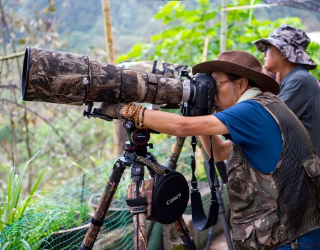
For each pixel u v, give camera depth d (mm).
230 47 5535
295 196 2104
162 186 2170
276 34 3256
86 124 8094
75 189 3322
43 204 2877
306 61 3174
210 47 5473
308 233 2143
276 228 2094
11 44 5742
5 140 6133
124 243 3145
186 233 2531
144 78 2107
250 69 2125
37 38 6039
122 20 10398
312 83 3131
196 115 2203
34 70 1934
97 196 3395
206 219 2340
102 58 6746
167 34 5703
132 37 10078
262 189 2109
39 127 7613
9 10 6031
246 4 5477
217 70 2227
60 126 7301
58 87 1981
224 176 3066
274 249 2125
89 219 3043
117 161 2281
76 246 2734
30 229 2584
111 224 3172
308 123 3102
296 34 3213
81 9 10383
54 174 6910
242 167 2152
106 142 7617
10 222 2611
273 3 4090
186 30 5566
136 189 2176
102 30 10133
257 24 5641
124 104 2141
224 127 2086
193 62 5395
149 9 10562
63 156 6402
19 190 2783
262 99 2178
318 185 2174
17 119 6270
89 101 2115
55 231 2730
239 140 2076
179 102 2195
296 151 2125
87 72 2014
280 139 2115
